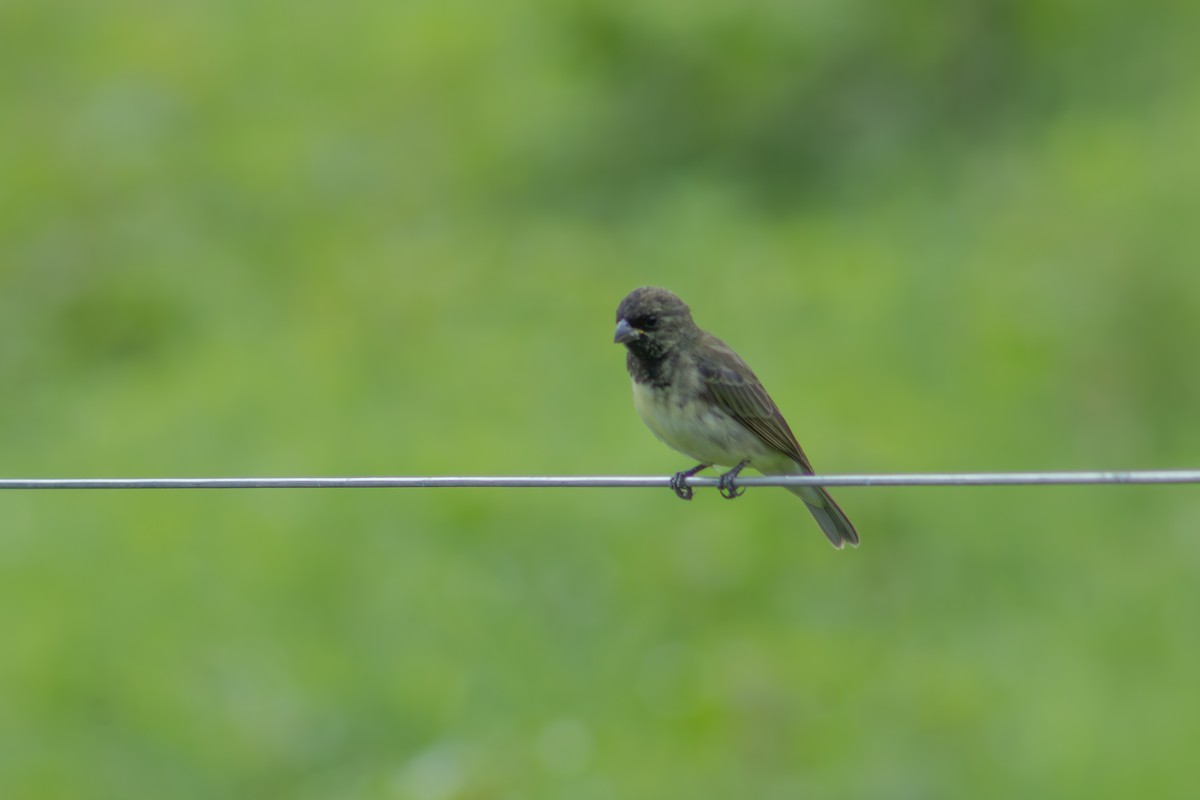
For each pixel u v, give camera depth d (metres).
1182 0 20.52
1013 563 13.23
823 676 11.92
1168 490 14.01
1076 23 20.48
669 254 18.52
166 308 18.58
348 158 22.06
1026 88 20.30
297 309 18.47
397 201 20.94
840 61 20.62
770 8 20.52
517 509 13.70
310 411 15.80
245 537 13.48
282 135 22.77
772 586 12.98
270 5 26.38
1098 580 12.93
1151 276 16.02
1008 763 11.12
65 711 11.68
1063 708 11.52
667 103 21.14
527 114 22.25
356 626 12.60
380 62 24.78
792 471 9.06
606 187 20.58
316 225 20.48
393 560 13.21
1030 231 17.50
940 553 13.27
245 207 20.98
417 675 11.99
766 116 20.66
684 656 12.23
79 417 16.59
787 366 16.20
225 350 17.52
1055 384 15.51
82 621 12.56
